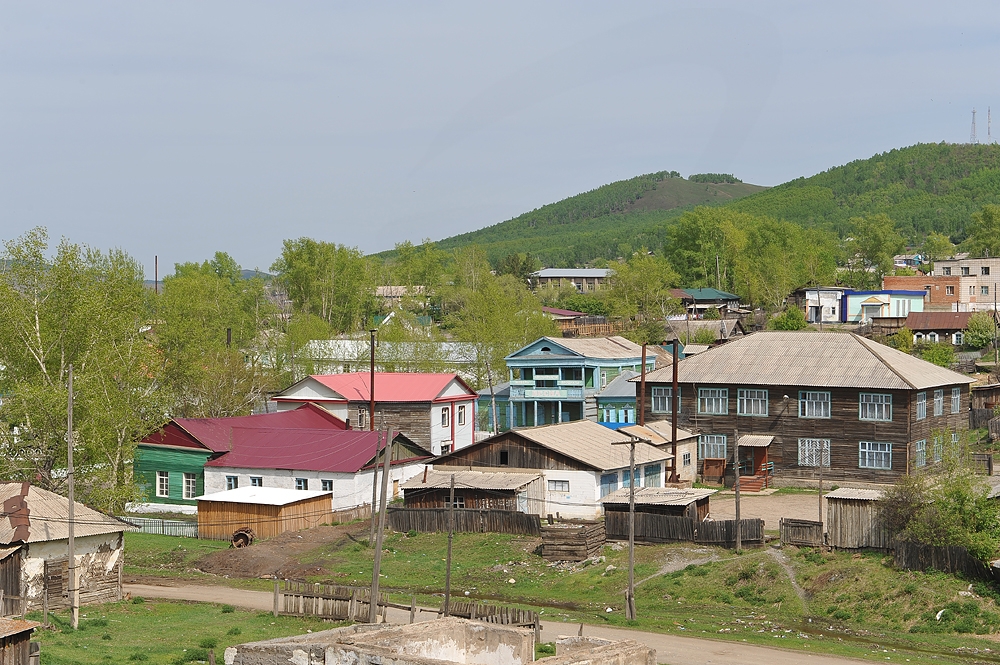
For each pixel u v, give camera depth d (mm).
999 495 47625
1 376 57906
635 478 61875
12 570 41469
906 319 117812
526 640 24641
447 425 80812
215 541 59000
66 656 33594
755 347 72250
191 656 34062
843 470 65250
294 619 41719
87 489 56250
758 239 177875
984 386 79250
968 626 40031
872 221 182125
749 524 49688
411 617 39062
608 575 48906
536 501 58781
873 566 45156
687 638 39875
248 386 85438
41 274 58719
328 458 63562
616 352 89188
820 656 37406
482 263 166250
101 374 57219
